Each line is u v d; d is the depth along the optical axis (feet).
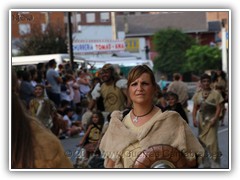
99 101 43.73
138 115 18.39
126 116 18.61
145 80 18.47
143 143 17.87
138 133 18.02
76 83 67.26
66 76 66.54
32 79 60.03
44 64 64.39
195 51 209.97
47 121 44.09
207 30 250.57
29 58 96.73
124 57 126.21
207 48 210.59
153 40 214.28
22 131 13.24
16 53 133.08
